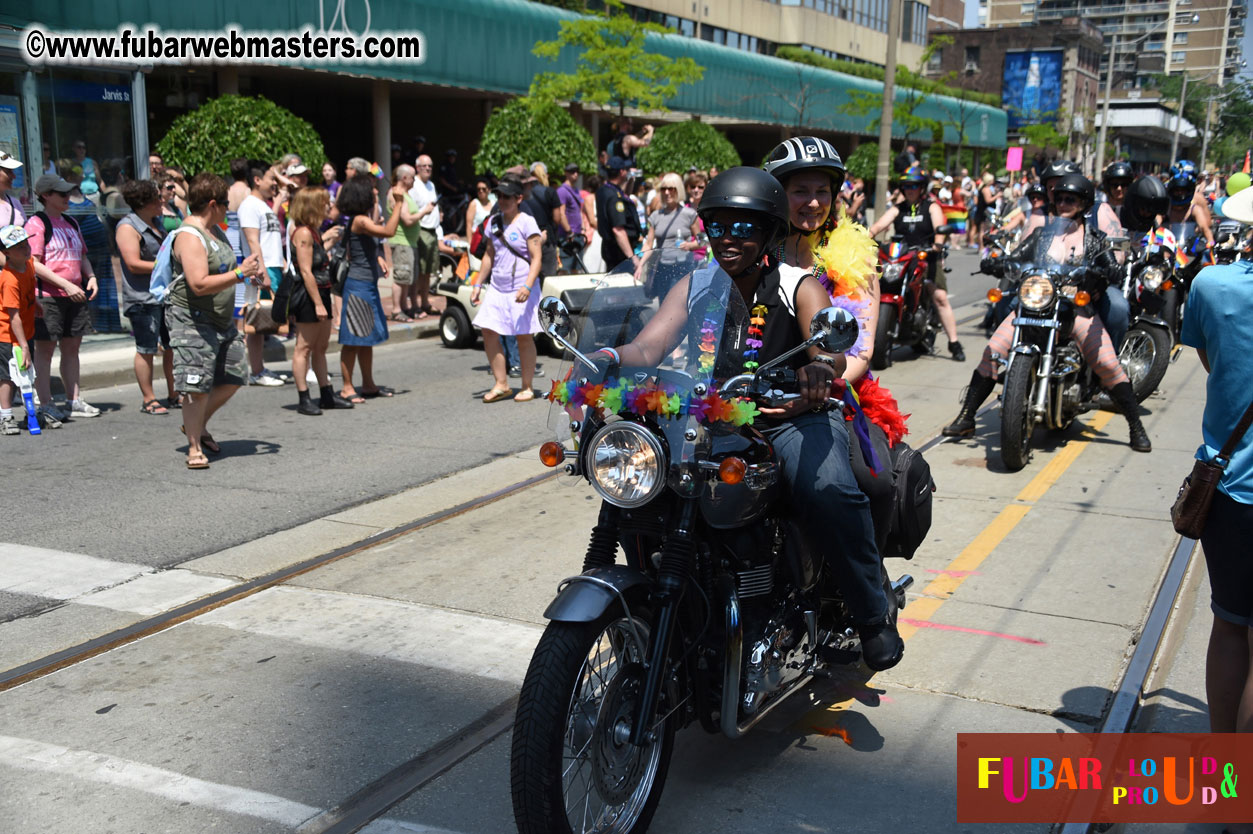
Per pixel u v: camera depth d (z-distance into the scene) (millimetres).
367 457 7258
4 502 6156
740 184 3061
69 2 11969
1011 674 4043
